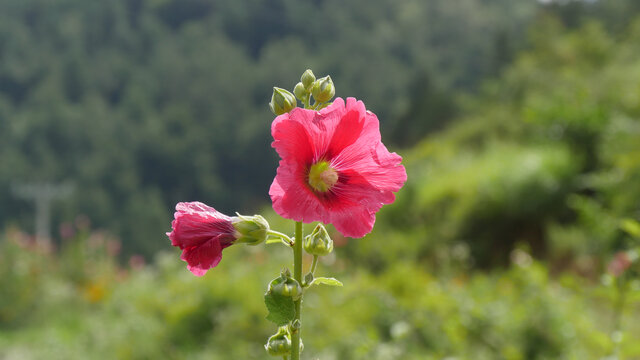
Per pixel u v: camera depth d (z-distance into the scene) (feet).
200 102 267.39
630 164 32.99
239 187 255.50
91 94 264.52
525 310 21.85
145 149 247.50
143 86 268.82
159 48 284.61
